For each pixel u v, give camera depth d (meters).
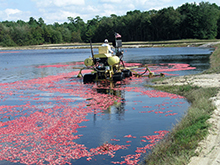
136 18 138.62
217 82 14.65
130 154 6.98
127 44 104.00
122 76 18.77
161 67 26.94
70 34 172.00
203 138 6.90
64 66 32.75
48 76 23.14
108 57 17.94
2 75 24.83
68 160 6.79
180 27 123.44
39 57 53.97
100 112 10.98
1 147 7.73
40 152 7.32
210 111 9.27
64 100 13.34
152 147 7.25
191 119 8.73
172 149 6.61
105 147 7.43
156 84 16.67
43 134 8.61
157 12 134.38
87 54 59.44
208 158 5.86
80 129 9.00
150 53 52.25
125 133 8.49
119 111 11.05
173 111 10.83
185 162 5.74
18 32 150.50
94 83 18.38
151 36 135.25
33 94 15.18
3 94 15.40
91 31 158.25
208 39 115.12
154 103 12.18
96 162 6.61
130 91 15.02
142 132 8.53
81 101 13.01
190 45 75.69
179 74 20.98
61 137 8.30
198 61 31.67
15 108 12.07
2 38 145.12
